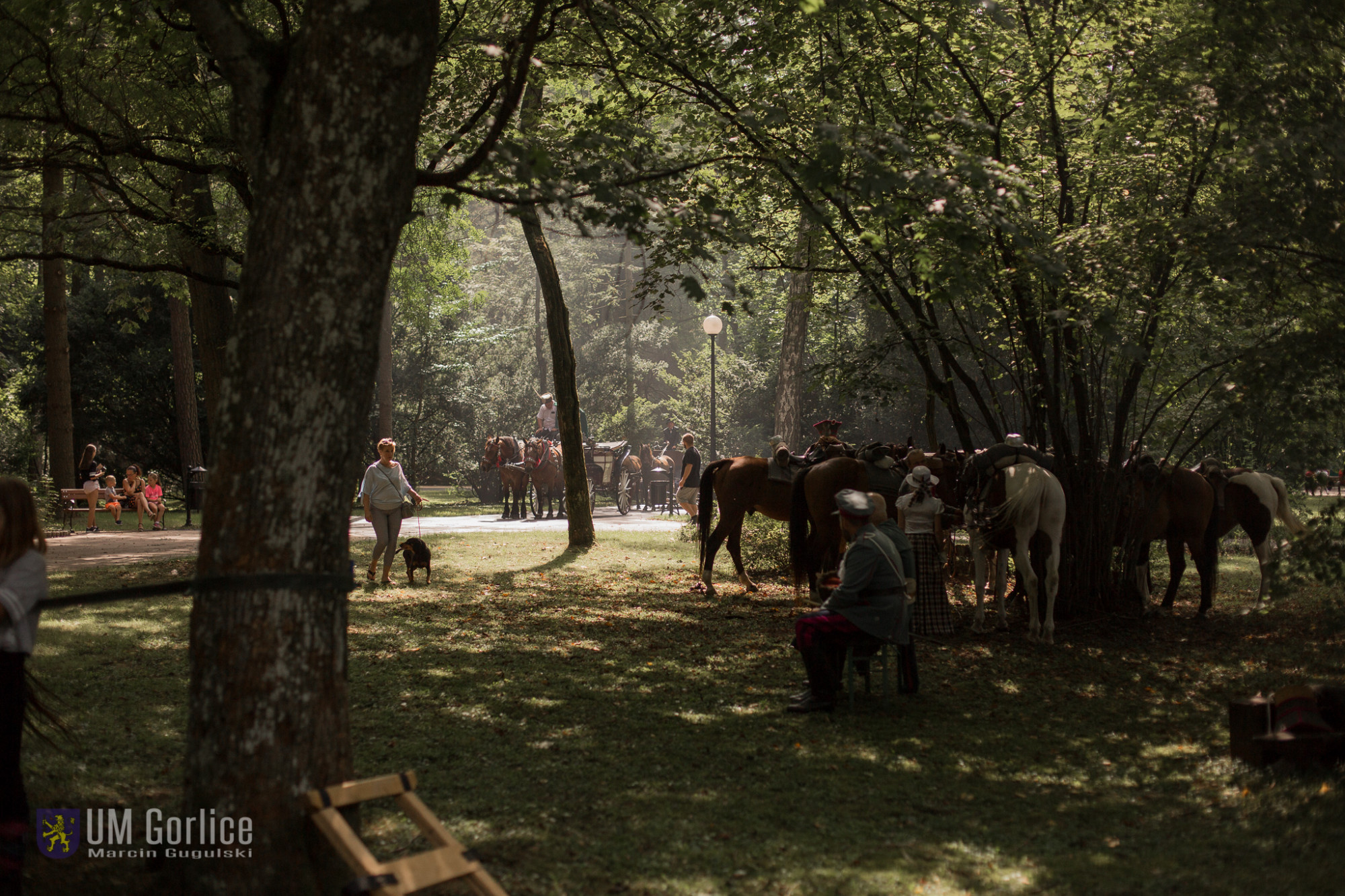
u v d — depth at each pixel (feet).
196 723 11.87
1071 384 37.19
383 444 41.63
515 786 17.19
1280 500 36.58
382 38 12.01
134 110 31.86
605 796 16.75
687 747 19.67
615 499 99.71
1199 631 33.78
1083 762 19.15
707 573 40.29
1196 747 20.02
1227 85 24.07
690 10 30.27
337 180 11.92
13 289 88.63
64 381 66.74
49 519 64.28
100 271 94.38
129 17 25.79
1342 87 22.88
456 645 29.32
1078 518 35.81
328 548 12.15
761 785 17.40
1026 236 19.92
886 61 31.68
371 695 23.48
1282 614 36.24
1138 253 27.91
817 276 40.83
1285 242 22.57
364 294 12.19
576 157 18.20
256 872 11.55
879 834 15.14
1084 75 33.27
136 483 69.46
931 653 29.66
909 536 32.73
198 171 30.71
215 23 12.29
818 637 22.59
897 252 28.96
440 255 64.39
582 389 144.15
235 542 11.78
